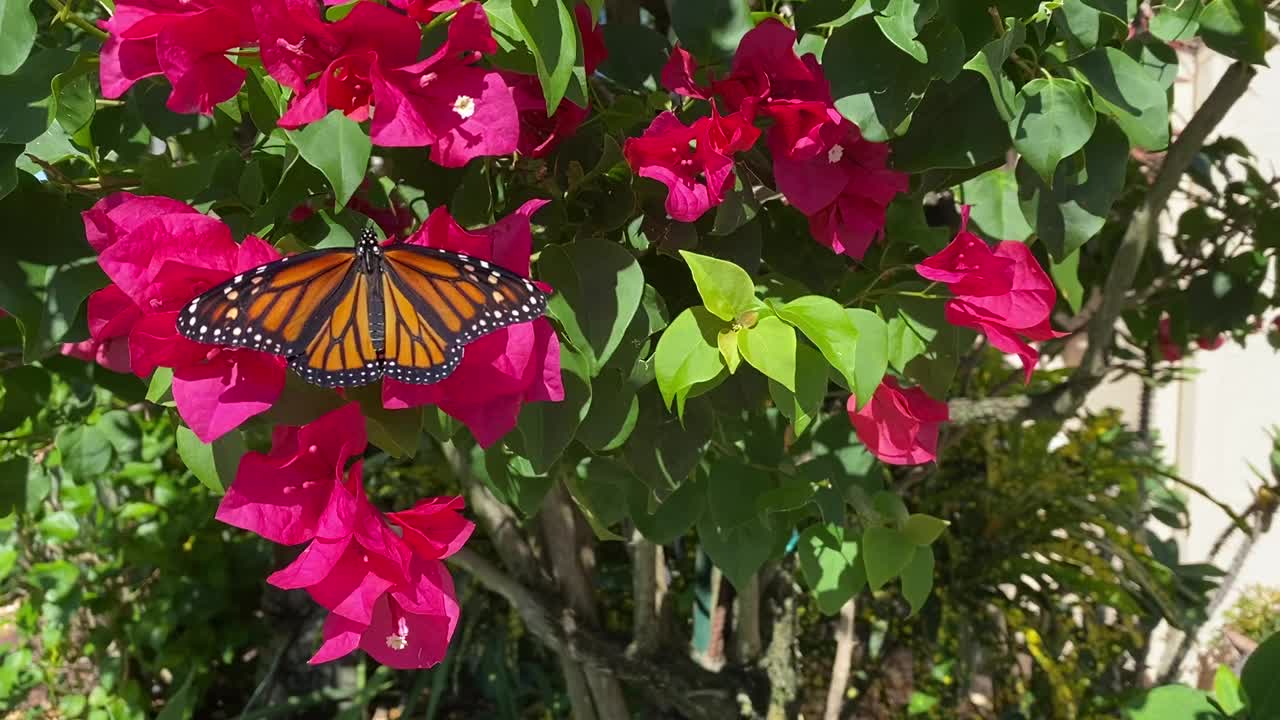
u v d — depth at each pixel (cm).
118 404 65
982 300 41
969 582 86
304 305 31
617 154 41
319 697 95
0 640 118
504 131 34
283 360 33
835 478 49
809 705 89
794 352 36
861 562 49
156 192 39
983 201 47
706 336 37
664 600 75
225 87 34
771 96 41
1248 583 119
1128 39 46
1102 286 73
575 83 36
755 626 72
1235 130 109
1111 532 85
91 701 106
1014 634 90
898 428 46
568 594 71
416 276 32
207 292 30
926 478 84
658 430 44
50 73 36
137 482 101
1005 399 63
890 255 47
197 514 104
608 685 73
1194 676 112
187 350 33
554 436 38
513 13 34
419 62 34
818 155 41
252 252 33
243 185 40
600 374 41
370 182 42
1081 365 59
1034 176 42
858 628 94
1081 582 83
